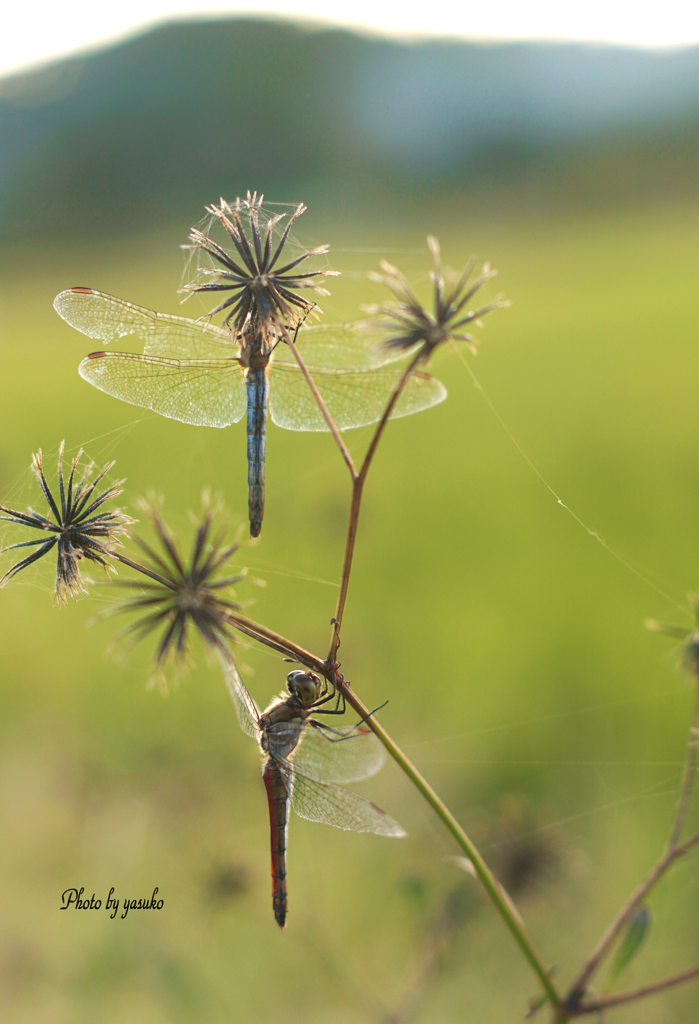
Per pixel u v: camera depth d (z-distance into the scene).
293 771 0.47
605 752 0.53
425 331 0.43
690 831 0.50
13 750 0.55
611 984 0.45
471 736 0.54
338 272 0.44
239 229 0.44
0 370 1.86
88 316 0.47
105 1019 0.50
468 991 0.49
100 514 0.44
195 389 0.47
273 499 0.78
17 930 0.51
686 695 0.53
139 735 0.55
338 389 0.48
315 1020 0.50
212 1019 0.50
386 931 0.51
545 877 0.49
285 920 0.47
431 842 0.51
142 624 0.43
